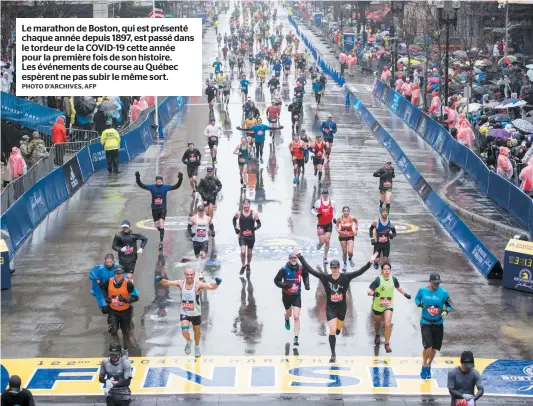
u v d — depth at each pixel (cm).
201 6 13525
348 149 4056
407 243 2511
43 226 2719
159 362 1670
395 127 4709
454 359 1681
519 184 3050
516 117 3978
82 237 2583
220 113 5275
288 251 2419
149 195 3158
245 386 1565
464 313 1939
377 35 8375
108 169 3591
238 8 15962
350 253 2214
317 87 5312
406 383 1576
